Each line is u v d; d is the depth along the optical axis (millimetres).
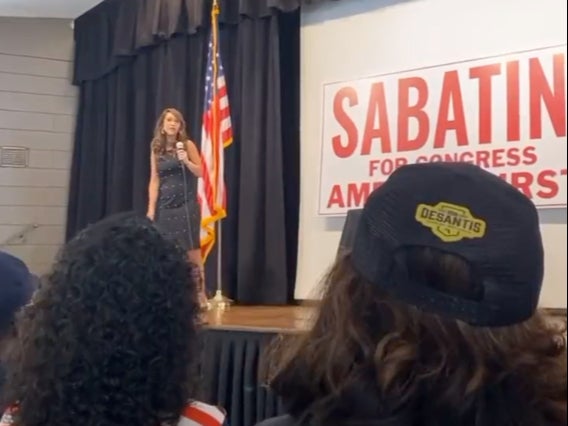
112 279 913
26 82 6684
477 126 4078
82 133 6684
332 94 4652
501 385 697
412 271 716
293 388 764
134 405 904
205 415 984
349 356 732
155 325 916
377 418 708
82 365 897
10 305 1312
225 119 4887
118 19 6227
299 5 4859
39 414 905
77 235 996
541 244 734
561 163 3770
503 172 3965
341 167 4586
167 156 4730
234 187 5230
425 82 4281
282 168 4961
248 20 5129
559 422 697
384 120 4418
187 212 4691
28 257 6625
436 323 704
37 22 6738
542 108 3846
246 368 3492
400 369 702
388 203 740
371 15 4672
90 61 6574
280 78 5016
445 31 4336
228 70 5355
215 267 5180
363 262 744
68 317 906
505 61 3988
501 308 693
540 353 714
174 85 5688
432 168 751
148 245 952
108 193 6449
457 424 691
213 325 3629
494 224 708
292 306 4828
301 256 4949
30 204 6652
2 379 1159
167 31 5691
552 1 3914
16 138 6637
